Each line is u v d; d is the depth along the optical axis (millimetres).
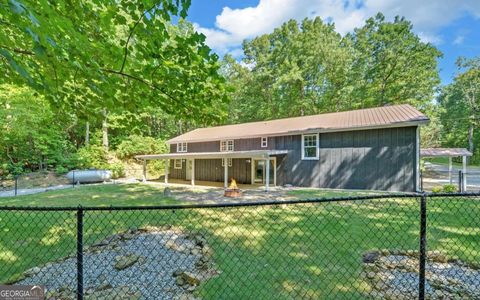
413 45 23203
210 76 3074
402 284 3312
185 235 5219
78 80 2836
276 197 11312
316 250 4629
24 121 14461
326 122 15219
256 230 5922
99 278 3416
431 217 7012
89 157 20484
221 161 19578
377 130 12742
